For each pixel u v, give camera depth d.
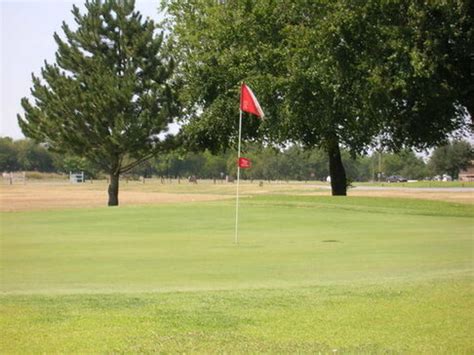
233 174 166.25
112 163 45.78
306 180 165.25
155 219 21.94
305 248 13.38
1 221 21.69
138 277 9.44
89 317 6.57
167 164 162.25
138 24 44.12
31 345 5.56
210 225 19.72
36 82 45.38
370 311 6.80
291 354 5.30
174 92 44.56
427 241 14.62
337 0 31.58
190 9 46.25
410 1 29.12
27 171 179.88
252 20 37.81
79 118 42.91
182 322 6.36
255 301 7.30
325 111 34.34
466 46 28.66
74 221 21.53
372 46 30.31
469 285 8.23
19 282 9.03
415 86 30.09
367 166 181.62
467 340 5.73
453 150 137.38
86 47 44.19
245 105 16.80
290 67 34.19
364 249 13.09
